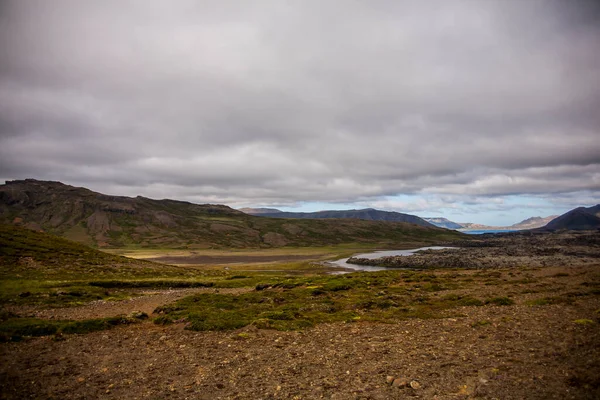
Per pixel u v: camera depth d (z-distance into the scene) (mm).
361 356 19625
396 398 13961
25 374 18156
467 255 136500
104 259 91875
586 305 29828
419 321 28203
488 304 34000
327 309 34875
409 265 123812
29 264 71188
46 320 30828
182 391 15688
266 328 27203
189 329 27859
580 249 133625
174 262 169875
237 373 17781
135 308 40219
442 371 16453
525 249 146500
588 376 14266
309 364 18719
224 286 65812
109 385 16562
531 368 15852
